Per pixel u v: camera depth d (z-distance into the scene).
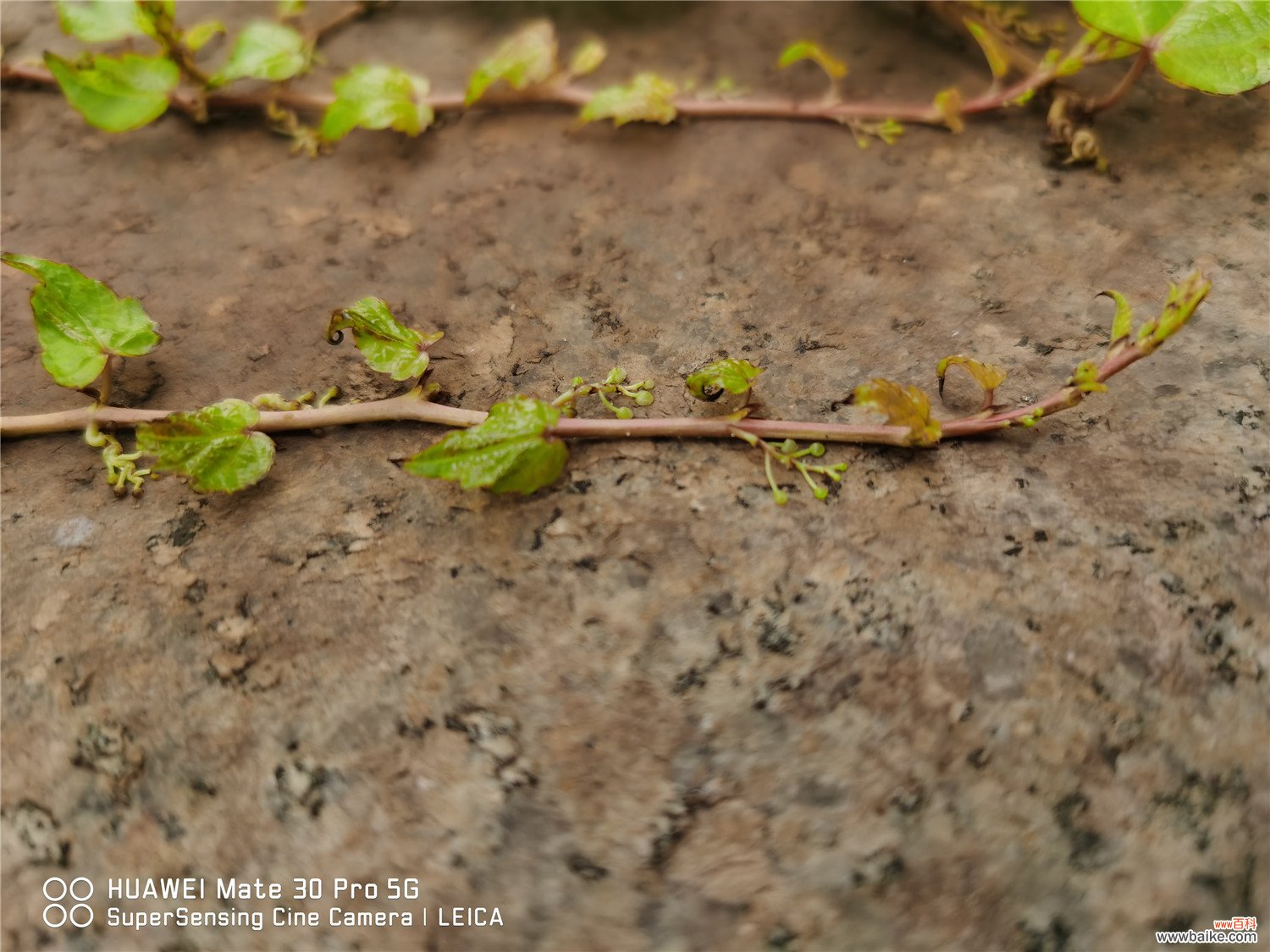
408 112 0.15
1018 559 0.11
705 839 0.09
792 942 0.09
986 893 0.09
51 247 0.15
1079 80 0.16
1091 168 0.15
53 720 0.10
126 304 0.12
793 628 0.10
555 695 0.10
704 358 0.13
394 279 0.14
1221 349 0.12
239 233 0.15
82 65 0.16
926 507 0.11
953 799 0.09
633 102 0.15
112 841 0.10
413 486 0.12
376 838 0.10
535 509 0.11
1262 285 0.13
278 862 0.10
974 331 0.13
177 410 0.13
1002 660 0.10
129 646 0.11
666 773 0.10
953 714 0.10
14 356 0.14
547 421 0.11
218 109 0.17
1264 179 0.14
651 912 0.09
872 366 0.13
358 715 0.10
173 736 0.10
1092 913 0.09
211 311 0.14
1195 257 0.13
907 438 0.11
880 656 0.10
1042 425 0.12
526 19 0.18
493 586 0.11
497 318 0.13
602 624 0.10
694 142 0.16
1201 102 0.16
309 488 0.12
